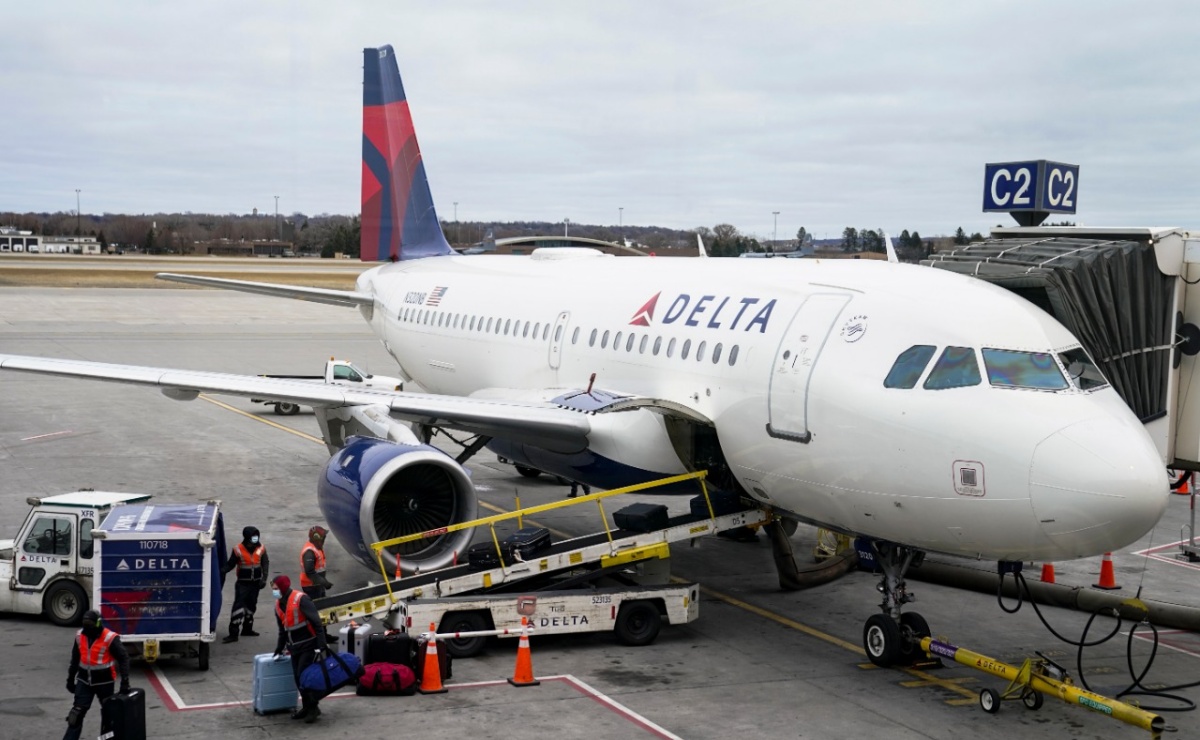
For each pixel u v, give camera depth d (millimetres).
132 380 19484
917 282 15406
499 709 13492
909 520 14125
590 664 15266
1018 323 13969
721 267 19500
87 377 19531
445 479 17281
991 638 16766
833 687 14477
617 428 18172
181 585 14562
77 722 11828
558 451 19453
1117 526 12477
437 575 15938
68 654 15203
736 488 17641
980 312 14211
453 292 27375
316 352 59875
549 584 16703
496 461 31484
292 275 135875
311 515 24062
